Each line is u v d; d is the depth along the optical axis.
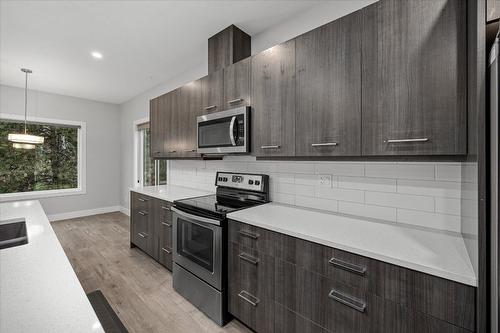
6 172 4.08
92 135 4.85
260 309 1.54
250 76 1.90
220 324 1.76
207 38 2.47
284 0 1.91
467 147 1.03
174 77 3.55
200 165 3.06
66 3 1.92
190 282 2.02
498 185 0.68
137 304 2.02
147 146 4.52
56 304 0.68
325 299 1.25
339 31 1.42
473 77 0.92
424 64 1.14
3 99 3.87
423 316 0.96
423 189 1.45
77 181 4.79
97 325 0.60
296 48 1.62
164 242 2.54
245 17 2.12
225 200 2.31
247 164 2.45
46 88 4.08
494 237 0.71
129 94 4.48
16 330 0.57
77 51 2.75
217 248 1.75
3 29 2.29
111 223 4.30
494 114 0.71
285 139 1.68
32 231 1.39
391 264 1.04
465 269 0.91
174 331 1.71
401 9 1.20
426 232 1.35
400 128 1.21
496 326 0.71
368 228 1.42
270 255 1.48
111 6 1.96
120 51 2.76
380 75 1.27
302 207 1.98
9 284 0.79
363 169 1.68
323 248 1.25
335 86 1.44
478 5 0.83
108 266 2.68
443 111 1.09
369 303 1.10
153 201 2.71
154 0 1.90
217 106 2.20
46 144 4.43
